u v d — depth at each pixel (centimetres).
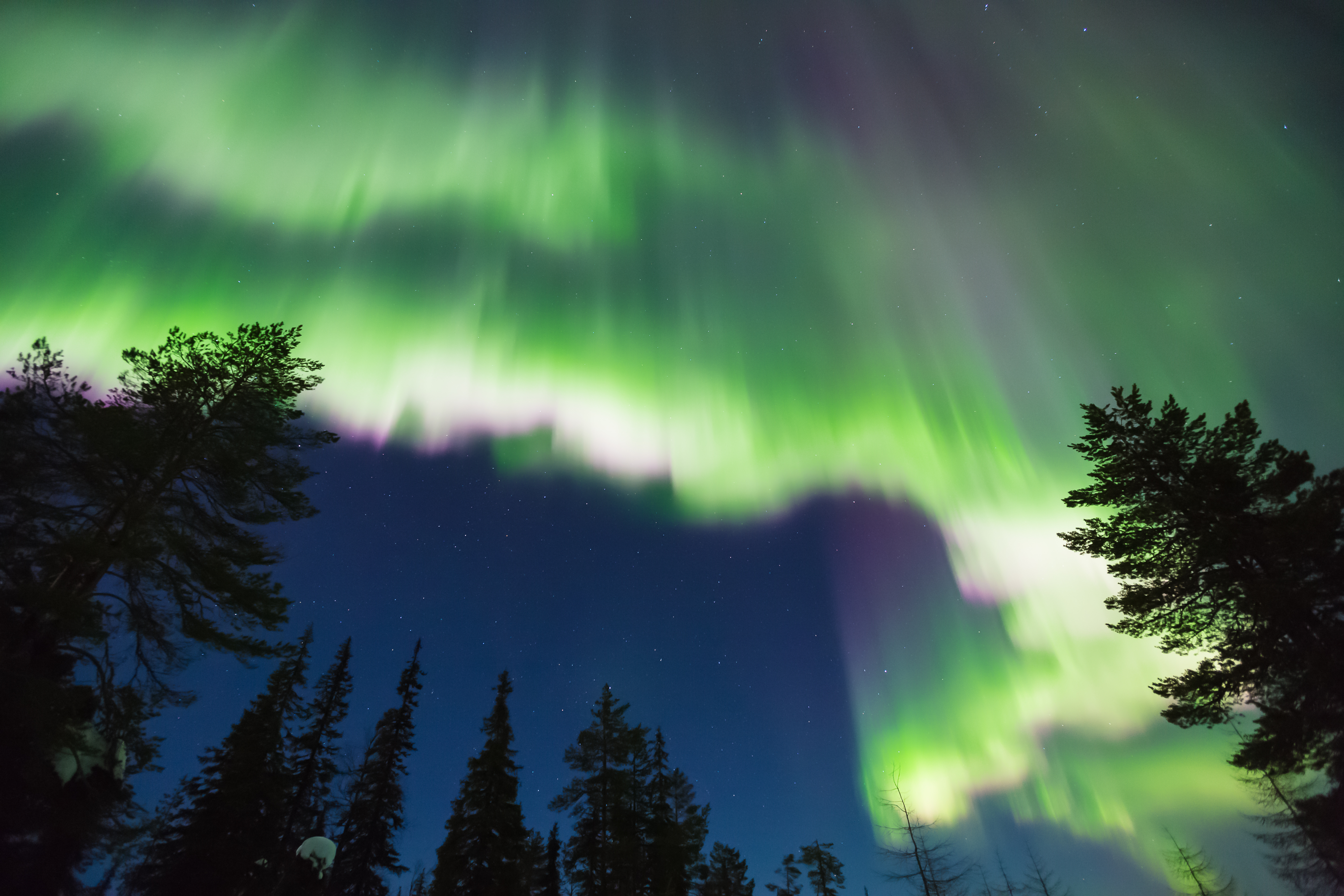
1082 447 1791
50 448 1630
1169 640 1731
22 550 1541
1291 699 1490
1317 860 1955
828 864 4203
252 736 2492
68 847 1458
